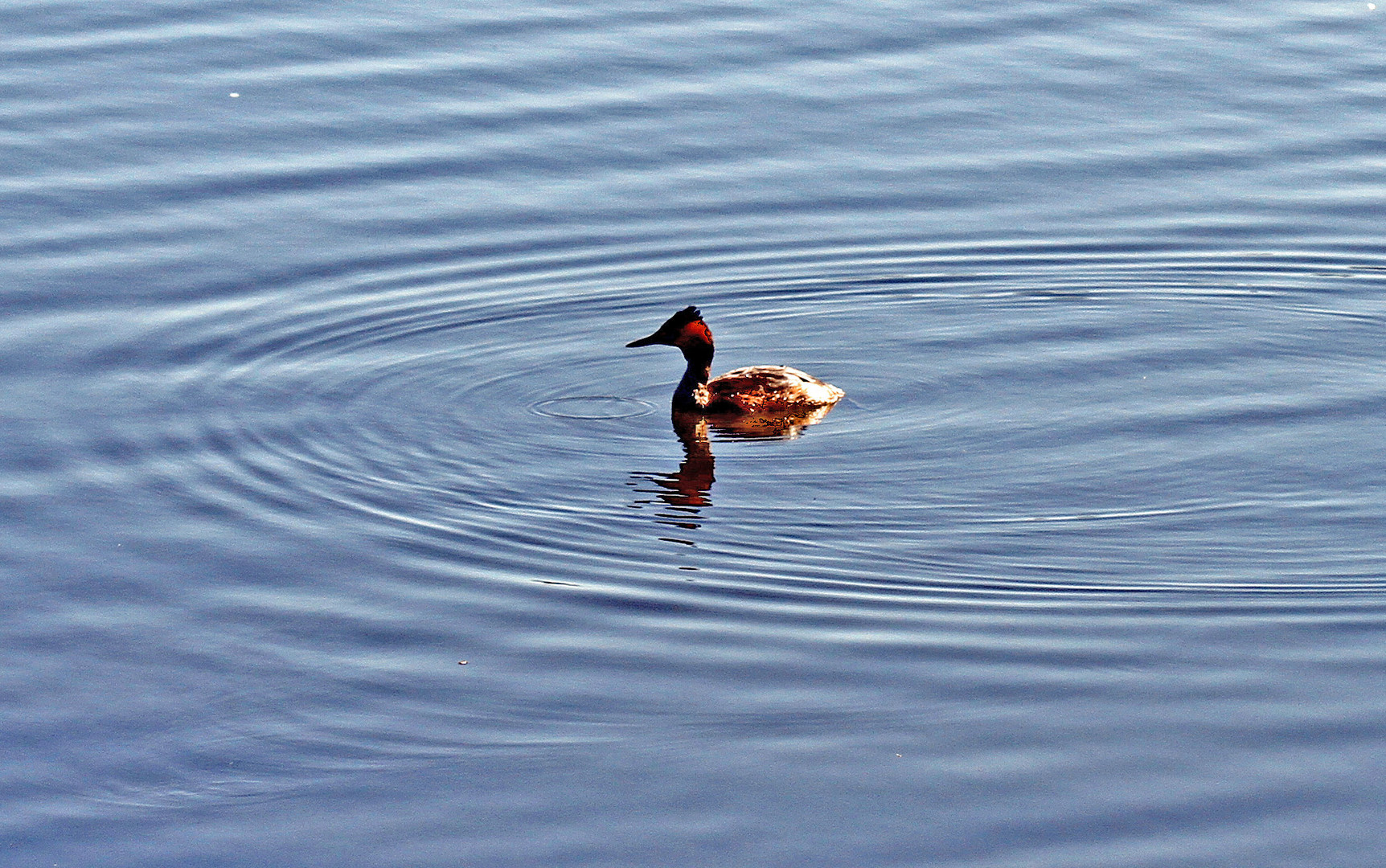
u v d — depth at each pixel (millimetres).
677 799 12453
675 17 28531
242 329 20781
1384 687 13664
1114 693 13688
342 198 23562
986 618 14867
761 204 23625
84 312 20984
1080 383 19734
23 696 13797
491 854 11906
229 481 17453
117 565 15797
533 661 14305
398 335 20859
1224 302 21641
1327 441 18125
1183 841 11867
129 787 12711
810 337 21141
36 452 17906
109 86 25938
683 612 15031
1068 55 27359
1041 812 12219
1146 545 16141
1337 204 23406
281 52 27141
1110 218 23266
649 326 21328
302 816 12359
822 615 14953
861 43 27734
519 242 22781
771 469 17828
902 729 13258
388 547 16188
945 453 18094
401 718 13516
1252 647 14305
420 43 27516
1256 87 26312
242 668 14211
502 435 18656
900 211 23469
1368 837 11875
